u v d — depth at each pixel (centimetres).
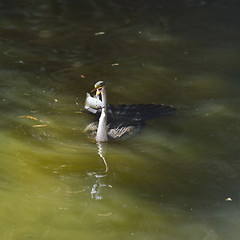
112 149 1086
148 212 853
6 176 948
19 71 1491
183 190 923
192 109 1302
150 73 1534
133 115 1259
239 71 1574
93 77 1481
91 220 827
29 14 2044
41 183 932
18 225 805
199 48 1770
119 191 915
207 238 786
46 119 1212
